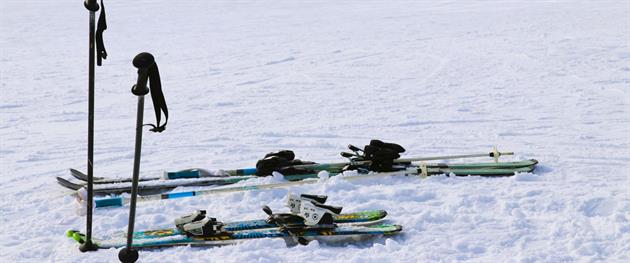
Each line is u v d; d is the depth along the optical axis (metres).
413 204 7.00
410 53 20.00
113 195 7.52
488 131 10.58
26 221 6.70
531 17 28.11
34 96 14.70
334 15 33.03
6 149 10.09
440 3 37.03
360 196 7.21
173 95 14.63
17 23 31.38
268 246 5.90
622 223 6.14
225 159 9.27
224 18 32.94
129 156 9.51
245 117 12.16
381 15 32.28
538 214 6.61
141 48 23.08
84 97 14.67
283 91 14.80
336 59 19.45
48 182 8.21
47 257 5.80
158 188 7.69
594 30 22.89
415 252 5.74
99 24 4.91
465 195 7.22
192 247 5.91
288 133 10.80
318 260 5.64
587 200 6.84
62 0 42.72
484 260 5.60
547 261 5.53
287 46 22.66
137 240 5.91
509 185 7.60
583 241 5.88
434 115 11.86
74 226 6.50
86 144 10.35
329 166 8.12
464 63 17.73
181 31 27.98
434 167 8.03
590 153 9.10
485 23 27.00
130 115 12.73
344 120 11.68
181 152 9.71
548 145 9.62
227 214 6.78
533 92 13.64
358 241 6.09
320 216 5.97
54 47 23.58
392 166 8.07
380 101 13.32
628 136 10.04
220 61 19.78
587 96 13.05
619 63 16.56
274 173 7.89
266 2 40.94
